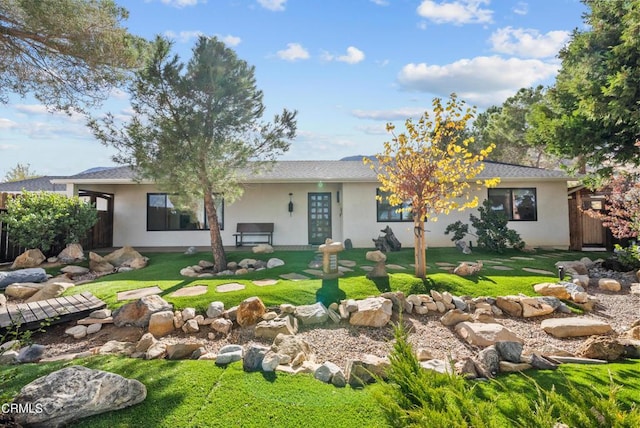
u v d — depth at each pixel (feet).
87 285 25.88
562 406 5.62
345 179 42.63
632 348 13.75
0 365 13.96
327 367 12.30
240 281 25.55
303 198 47.98
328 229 47.93
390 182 25.73
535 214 43.88
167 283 25.84
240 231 46.34
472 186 43.52
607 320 19.35
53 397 9.30
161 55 27.37
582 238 44.24
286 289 22.57
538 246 43.60
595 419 5.17
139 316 19.33
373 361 12.32
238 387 11.36
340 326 18.70
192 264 33.53
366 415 9.71
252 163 32.81
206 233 47.21
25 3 18.01
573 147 37.17
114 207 46.65
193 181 29.86
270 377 12.09
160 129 28.25
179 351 14.97
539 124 41.16
